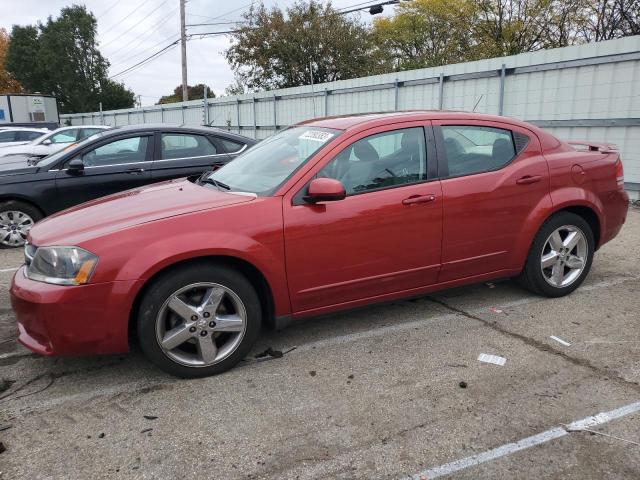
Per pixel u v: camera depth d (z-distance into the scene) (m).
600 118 9.19
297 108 17.38
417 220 3.79
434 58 31.44
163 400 3.14
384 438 2.73
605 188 4.64
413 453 2.61
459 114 4.17
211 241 3.20
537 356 3.59
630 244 6.46
